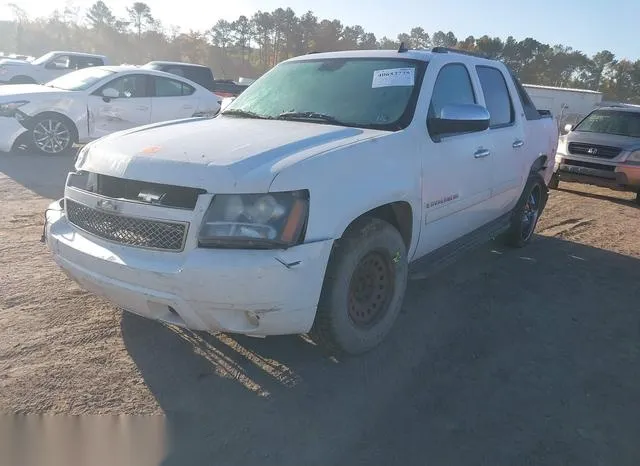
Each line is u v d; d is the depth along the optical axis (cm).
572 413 312
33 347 348
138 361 340
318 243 298
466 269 547
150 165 304
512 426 298
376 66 433
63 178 851
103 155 329
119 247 307
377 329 359
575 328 424
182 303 290
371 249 338
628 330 426
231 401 306
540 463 270
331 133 354
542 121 618
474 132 457
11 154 1040
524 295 486
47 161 988
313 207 298
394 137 364
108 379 319
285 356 355
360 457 268
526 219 626
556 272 555
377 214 371
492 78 518
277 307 291
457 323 421
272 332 304
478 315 438
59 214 356
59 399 299
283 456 267
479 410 311
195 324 300
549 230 735
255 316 294
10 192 741
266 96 452
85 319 388
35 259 497
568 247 654
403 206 374
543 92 3259
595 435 294
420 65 420
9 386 307
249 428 286
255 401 308
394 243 356
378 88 412
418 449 276
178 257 291
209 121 413
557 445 284
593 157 1017
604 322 439
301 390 320
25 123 1015
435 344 385
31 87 1101
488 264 567
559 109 3206
